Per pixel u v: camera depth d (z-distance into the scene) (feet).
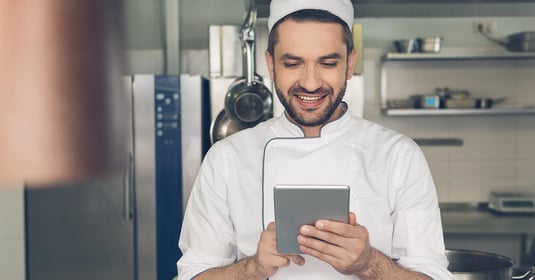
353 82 8.32
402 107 12.21
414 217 4.31
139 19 9.66
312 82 4.04
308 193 3.59
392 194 4.39
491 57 11.47
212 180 4.63
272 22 4.24
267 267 3.90
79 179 0.51
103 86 0.53
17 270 9.43
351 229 3.67
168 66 11.37
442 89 12.09
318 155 4.45
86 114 0.52
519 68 12.28
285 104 4.25
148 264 9.20
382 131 4.63
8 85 0.49
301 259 3.92
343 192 3.59
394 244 4.41
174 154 9.07
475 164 12.46
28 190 9.15
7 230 9.39
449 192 12.48
